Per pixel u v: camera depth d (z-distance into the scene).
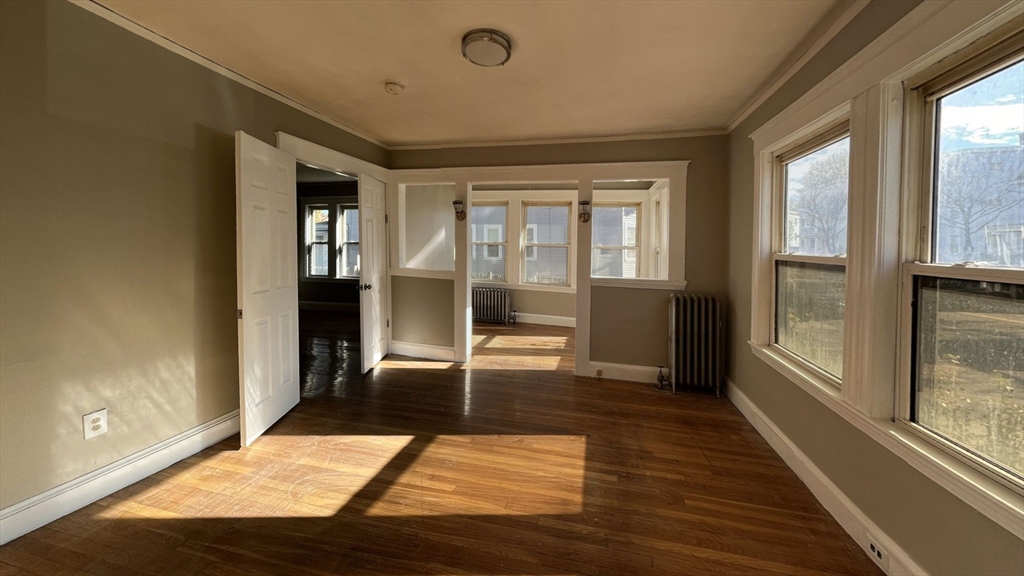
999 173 1.24
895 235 1.59
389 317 4.76
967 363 1.35
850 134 1.78
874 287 1.62
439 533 1.79
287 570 1.58
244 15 2.00
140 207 2.16
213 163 2.54
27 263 1.75
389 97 3.04
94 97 1.95
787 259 2.54
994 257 1.26
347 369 4.23
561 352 4.99
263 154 2.67
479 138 4.10
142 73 2.14
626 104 3.10
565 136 3.98
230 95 2.63
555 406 3.29
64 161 1.85
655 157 3.80
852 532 1.77
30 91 1.74
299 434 2.74
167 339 2.30
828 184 2.14
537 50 2.30
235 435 2.71
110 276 2.03
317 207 7.65
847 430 1.82
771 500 2.05
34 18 1.75
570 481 2.21
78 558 1.62
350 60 2.46
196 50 2.36
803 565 1.62
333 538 1.75
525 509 1.96
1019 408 1.18
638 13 1.94
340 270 7.60
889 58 1.54
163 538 1.74
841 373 1.99
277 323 2.90
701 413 3.17
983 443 1.29
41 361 1.79
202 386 2.51
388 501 2.01
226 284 2.65
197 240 2.46
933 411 1.48
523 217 6.81
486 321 6.85
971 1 1.21
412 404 3.30
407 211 4.86
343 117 3.50
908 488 1.47
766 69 2.50
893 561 1.52
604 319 4.02
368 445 2.60
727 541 1.75
